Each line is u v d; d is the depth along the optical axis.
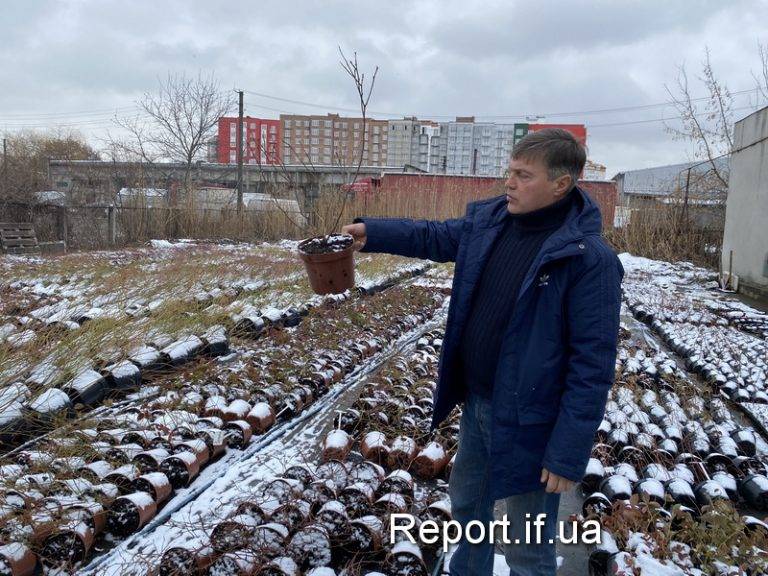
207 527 2.62
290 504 2.61
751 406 4.79
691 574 2.44
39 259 11.83
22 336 4.55
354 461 3.35
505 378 1.83
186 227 18.98
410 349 6.06
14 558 2.29
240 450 3.53
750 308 10.00
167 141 29.33
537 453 1.82
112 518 2.65
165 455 3.16
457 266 2.04
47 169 20.66
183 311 5.89
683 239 17.72
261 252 13.21
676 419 4.22
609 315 1.72
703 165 19.84
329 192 14.96
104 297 6.98
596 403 1.70
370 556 2.52
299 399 4.15
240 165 24.41
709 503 3.05
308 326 6.02
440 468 3.32
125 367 4.34
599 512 2.85
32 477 2.82
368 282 9.27
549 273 1.77
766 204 11.05
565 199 1.86
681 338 7.08
